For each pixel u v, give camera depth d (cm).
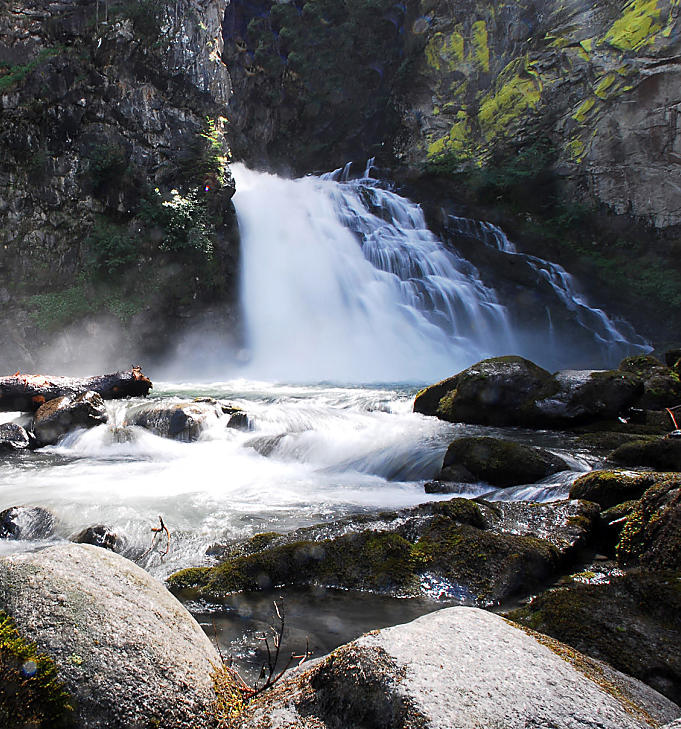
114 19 1938
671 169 2284
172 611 257
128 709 205
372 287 2280
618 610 320
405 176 2723
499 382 982
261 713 211
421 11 3003
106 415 1022
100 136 1934
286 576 420
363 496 665
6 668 207
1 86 1842
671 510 415
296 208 2362
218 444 934
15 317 1867
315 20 2970
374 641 213
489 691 191
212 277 2017
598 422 942
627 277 2242
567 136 2538
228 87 2183
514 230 2417
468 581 402
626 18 2430
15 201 1877
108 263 1880
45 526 548
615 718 191
